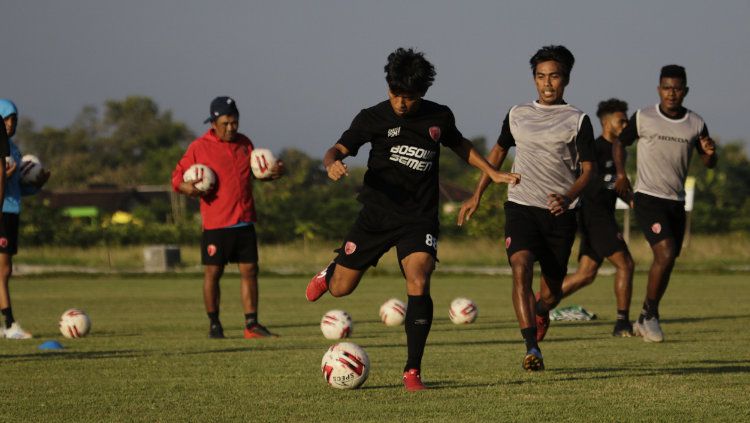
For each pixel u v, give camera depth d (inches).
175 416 449.4
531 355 576.4
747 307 1294.3
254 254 937.5
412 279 532.1
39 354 732.0
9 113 891.4
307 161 6092.5
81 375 599.2
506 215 642.2
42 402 492.4
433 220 547.8
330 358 528.7
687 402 475.8
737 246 2741.1
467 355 715.4
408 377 527.2
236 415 450.6
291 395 510.6
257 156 943.7
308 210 3602.4
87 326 912.9
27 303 1477.6
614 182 908.0
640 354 714.2
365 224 549.0
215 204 925.2
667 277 821.9
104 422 435.5
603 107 909.8
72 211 6190.9
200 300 1549.0
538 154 633.6
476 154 558.3
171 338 903.7
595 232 909.8
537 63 637.9
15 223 908.0
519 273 605.6
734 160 6190.9
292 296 1664.6
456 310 1082.1
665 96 830.5
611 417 435.8
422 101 553.6
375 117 546.0
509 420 430.0
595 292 1696.6
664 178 833.5
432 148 545.0
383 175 548.7
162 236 3474.4
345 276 561.0
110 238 3415.4
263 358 698.2
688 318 1113.4
